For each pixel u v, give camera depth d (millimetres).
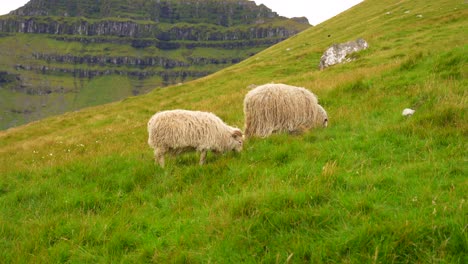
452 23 30188
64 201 7312
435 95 10172
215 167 8062
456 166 6340
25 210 7359
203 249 4984
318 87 16531
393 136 8266
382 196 5637
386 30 34406
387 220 4910
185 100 27000
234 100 19688
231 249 4863
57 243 5754
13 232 6254
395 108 10531
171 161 8812
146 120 21328
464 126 7863
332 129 9969
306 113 10078
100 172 8836
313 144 8672
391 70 14727
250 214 5543
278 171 7266
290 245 4703
